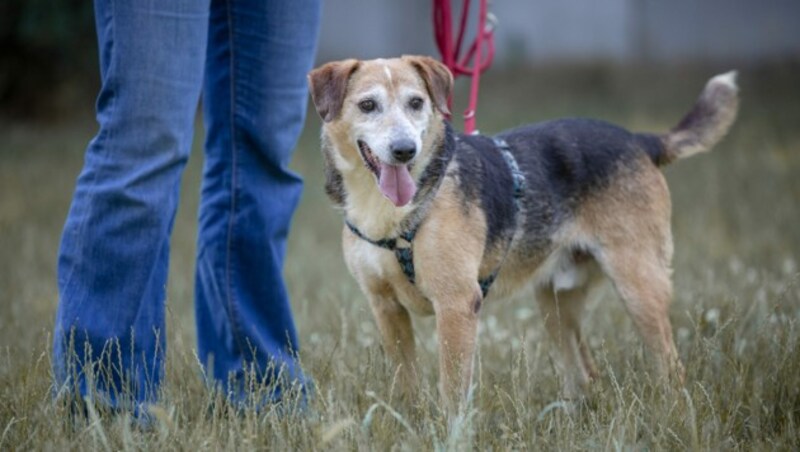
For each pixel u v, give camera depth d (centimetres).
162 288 556
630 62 2764
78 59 2375
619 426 504
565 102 2453
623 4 2789
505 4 2844
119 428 498
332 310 796
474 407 553
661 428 503
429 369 646
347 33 2828
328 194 597
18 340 718
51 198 1473
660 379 574
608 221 652
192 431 510
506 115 2236
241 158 583
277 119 578
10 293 920
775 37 2680
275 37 566
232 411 516
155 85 501
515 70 2767
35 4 2192
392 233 561
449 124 596
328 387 570
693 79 2622
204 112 598
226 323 590
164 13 498
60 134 2206
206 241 590
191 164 1772
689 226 1170
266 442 514
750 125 1964
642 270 653
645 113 2214
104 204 508
